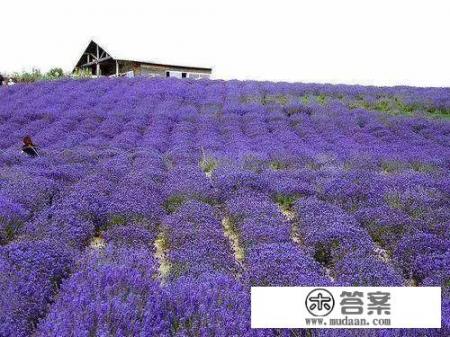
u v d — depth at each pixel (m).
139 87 32.03
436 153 16.16
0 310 4.12
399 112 25.23
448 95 29.48
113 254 6.03
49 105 26.09
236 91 30.77
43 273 5.23
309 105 25.66
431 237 7.48
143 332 3.80
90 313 4.08
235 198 9.75
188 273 5.83
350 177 11.98
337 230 7.51
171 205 9.74
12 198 8.56
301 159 14.52
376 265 6.26
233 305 4.67
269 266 6.00
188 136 18.88
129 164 13.20
